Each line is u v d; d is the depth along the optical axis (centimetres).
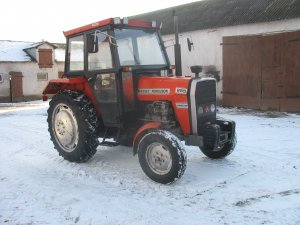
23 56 2416
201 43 1453
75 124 616
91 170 582
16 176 561
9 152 712
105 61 579
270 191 476
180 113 529
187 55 1516
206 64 1445
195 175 541
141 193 480
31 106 1886
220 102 1402
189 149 684
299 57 1130
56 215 423
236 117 1098
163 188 494
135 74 573
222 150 604
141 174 555
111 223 400
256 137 798
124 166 598
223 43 1350
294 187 488
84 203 454
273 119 1046
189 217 408
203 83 533
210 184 504
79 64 633
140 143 524
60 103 632
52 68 2483
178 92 527
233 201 447
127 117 579
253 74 1262
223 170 562
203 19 1479
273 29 1200
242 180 517
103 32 568
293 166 577
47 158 661
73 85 655
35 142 797
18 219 415
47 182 531
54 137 656
